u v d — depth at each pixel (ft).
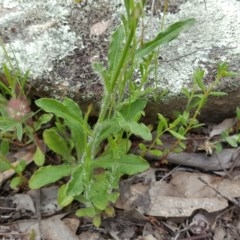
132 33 0.64
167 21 1.02
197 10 1.04
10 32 1.01
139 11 0.59
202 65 1.00
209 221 0.97
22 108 0.89
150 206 0.97
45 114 0.96
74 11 1.03
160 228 0.97
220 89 0.99
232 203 1.00
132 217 0.97
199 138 1.06
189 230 0.97
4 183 1.01
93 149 0.87
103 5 1.03
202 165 1.04
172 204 0.97
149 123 1.06
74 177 0.83
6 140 0.93
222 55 1.00
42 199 0.99
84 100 0.99
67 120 0.85
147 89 0.89
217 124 1.08
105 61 0.99
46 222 0.96
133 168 0.88
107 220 0.97
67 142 1.00
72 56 0.99
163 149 1.04
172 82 0.99
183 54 1.00
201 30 1.02
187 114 0.95
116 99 0.95
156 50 0.93
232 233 0.97
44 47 1.00
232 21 1.03
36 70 0.98
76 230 0.95
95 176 0.93
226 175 1.03
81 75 0.98
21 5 1.03
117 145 0.87
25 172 1.02
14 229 0.95
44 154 1.01
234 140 1.00
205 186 1.01
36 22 1.02
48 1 1.04
